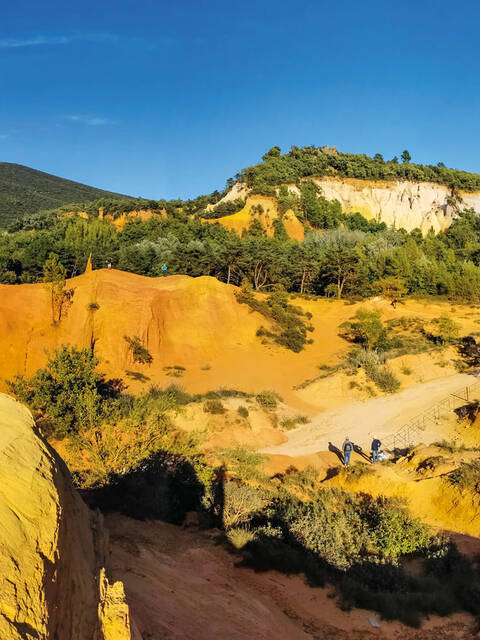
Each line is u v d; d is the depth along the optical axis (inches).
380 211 5290.4
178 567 385.1
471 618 387.9
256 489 674.2
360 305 2409.0
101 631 169.2
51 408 777.6
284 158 5861.2
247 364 1571.1
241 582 392.2
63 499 180.5
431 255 3833.7
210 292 1818.4
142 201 5285.4
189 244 3240.7
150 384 1314.0
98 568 212.7
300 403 1306.6
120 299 1569.9
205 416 1035.3
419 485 716.7
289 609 370.0
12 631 102.3
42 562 131.4
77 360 884.0
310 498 706.2
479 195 5536.4
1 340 1306.6
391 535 562.6
